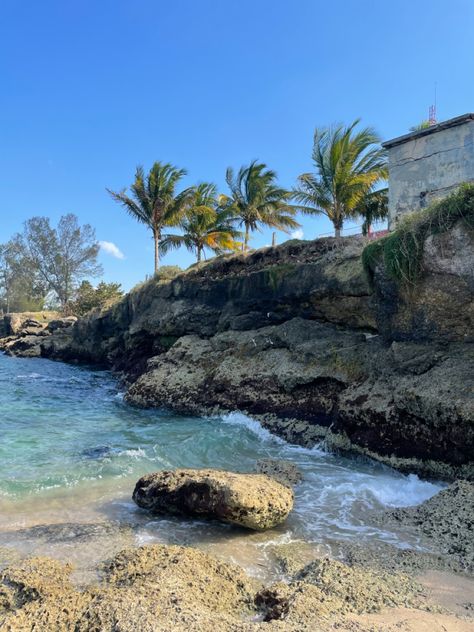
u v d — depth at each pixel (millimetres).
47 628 3832
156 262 31281
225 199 33438
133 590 4277
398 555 5590
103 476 8508
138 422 13500
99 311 30609
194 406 14609
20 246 61719
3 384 21469
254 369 14094
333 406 11242
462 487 6910
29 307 62906
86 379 24594
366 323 13680
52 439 11289
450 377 8586
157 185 30328
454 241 9445
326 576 4809
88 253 62031
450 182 13898
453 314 9586
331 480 8469
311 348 12891
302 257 17078
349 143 20359
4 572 4766
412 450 8695
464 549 5645
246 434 11883
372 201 22234
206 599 4359
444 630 3895
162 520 6680
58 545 5773
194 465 9461
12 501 7301
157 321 21891
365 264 11555
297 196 22109
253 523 6184
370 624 3812
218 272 20078
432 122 19953
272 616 4141
